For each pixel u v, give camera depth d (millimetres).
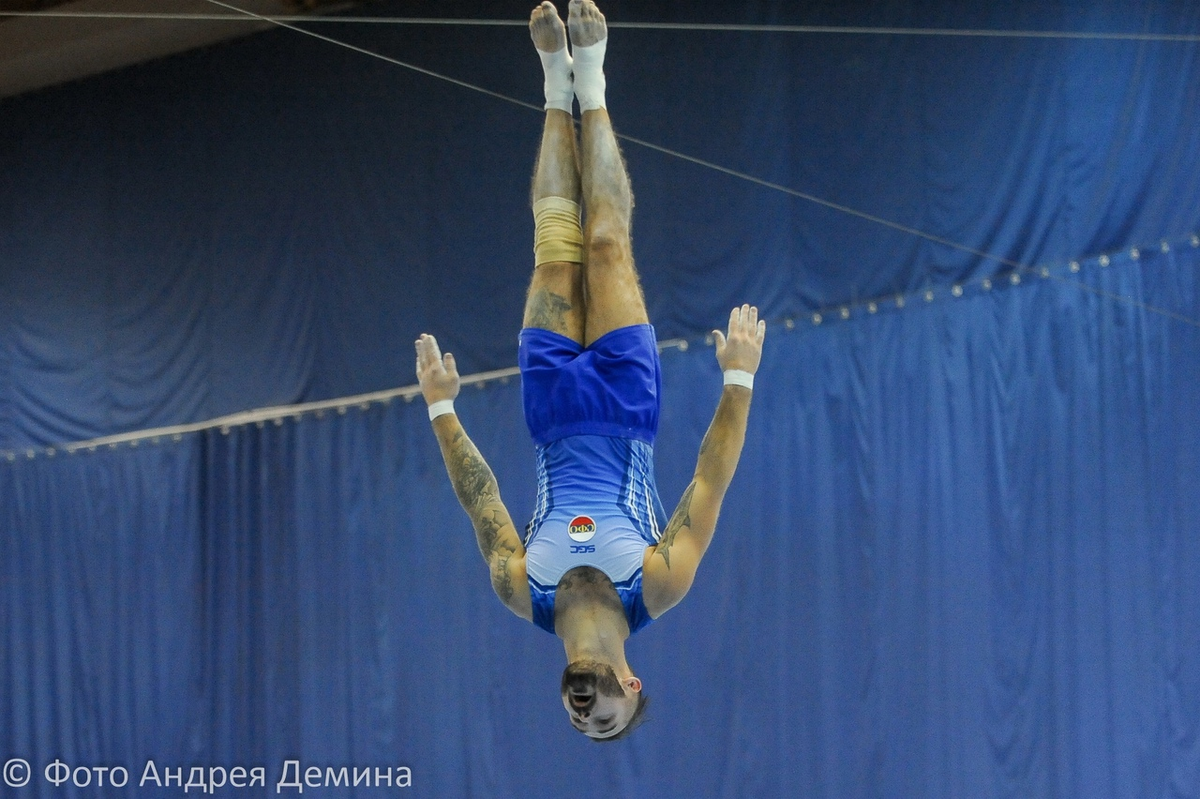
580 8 6172
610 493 5621
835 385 13234
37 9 18047
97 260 17734
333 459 15828
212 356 16828
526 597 5559
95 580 16922
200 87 17500
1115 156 12477
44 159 18281
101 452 17234
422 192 15891
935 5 13461
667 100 14453
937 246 13086
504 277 15227
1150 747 11586
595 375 5762
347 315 16109
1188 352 11977
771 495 13273
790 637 12977
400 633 15062
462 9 16109
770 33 14109
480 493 5945
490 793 14211
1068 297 12484
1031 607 12188
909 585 12625
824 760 12625
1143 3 12555
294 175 16703
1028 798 11859
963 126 13109
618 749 13586
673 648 13406
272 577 15930
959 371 12789
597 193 6090
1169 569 11781
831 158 13625
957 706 12242
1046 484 12328
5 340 18047
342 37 16719
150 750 16188
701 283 13977
